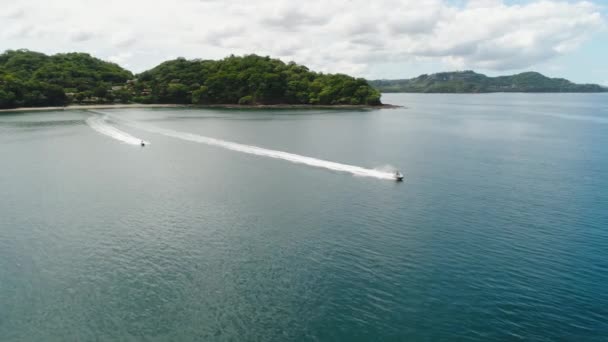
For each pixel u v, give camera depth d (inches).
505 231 2038.6
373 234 2005.4
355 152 4052.7
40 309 1425.9
